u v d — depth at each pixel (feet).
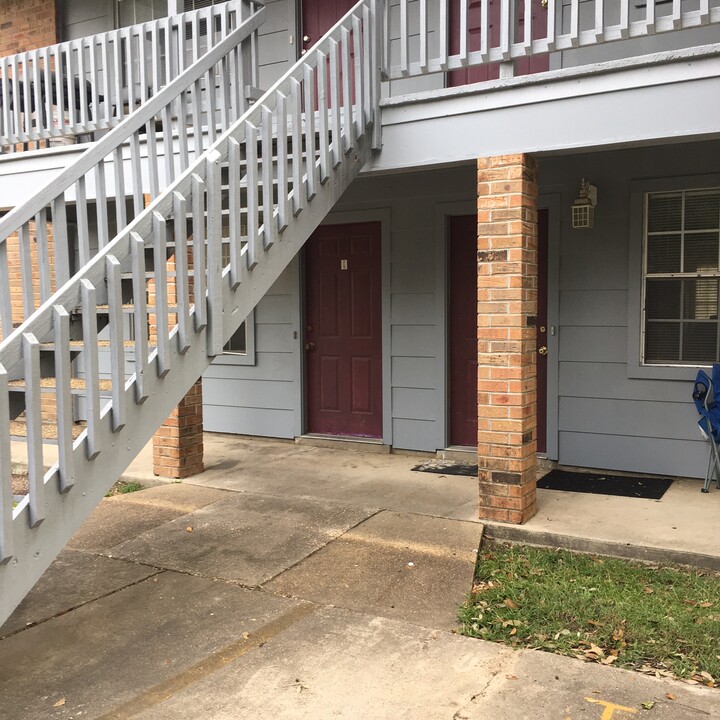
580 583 13.03
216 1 25.05
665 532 14.80
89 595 12.81
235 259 12.17
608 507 16.62
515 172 14.97
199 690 9.71
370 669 10.18
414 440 22.68
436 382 22.18
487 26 14.97
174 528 16.10
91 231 24.57
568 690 9.56
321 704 9.35
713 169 18.17
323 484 19.47
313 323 24.57
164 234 10.85
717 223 18.54
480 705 9.26
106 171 19.04
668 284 19.20
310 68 14.01
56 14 26.94
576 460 20.30
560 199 19.98
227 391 26.00
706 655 10.43
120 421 10.20
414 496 18.16
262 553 14.57
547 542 14.96
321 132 14.44
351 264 23.75
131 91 18.51
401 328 22.65
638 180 18.99
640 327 19.27
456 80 21.24
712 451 17.76
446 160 15.67
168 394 11.18
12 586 9.04
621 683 9.72
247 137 12.46
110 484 10.32
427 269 22.11
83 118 19.15
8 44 28.09
